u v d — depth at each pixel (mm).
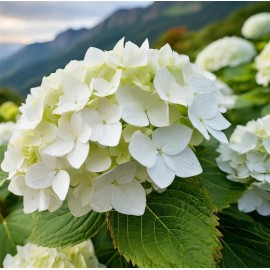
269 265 317
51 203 263
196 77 276
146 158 231
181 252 249
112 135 232
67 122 250
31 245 336
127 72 253
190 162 244
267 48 667
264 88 692
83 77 260
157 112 243
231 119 641
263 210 356
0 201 446
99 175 245
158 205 271
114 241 262
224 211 350
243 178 351
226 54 781
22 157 269
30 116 265
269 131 343
